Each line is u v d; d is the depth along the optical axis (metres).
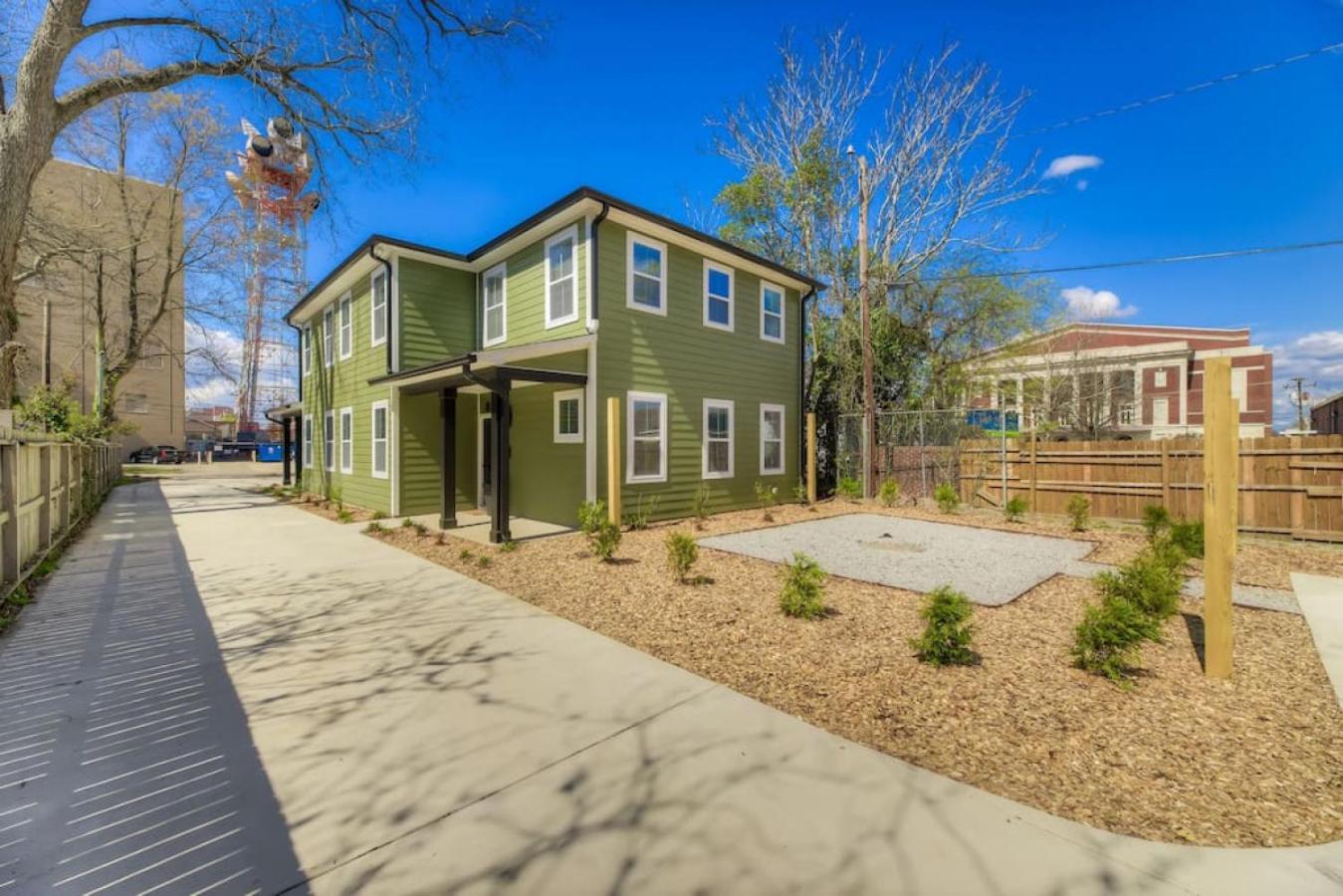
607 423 9.21
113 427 18.48
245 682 3.45
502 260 11.09
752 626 4.48
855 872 1.89
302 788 2.37
